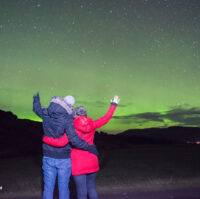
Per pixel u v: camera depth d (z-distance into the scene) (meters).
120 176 6.47
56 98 2.94
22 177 6.71
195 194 4.61
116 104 3.27
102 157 12.23
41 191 5.11
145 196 4.55
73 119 3.10
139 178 6.13
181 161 9.62
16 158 13.53
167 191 4.91
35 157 13.91
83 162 2.98
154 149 17.77
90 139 3.11
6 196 4.78
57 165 2.94
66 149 2.97
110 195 4.69
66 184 2.98
